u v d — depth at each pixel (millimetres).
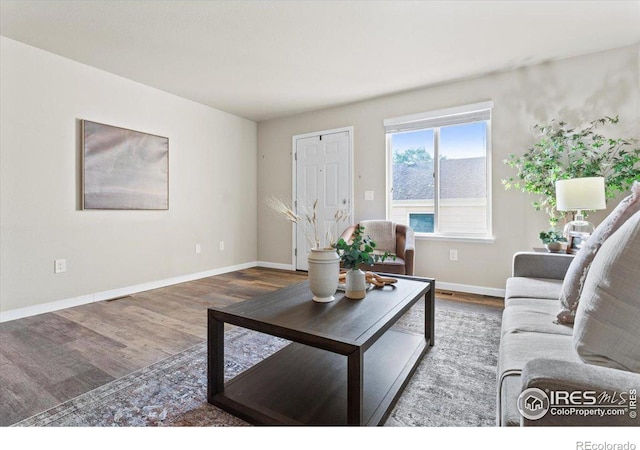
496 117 3369
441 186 3770
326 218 4512
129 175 3512
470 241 3545
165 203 3885
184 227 4129
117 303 3172
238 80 3541
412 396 1578
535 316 1439
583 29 2557
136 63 3131
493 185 3406
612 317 838
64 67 3006
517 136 3273
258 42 2744
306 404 1444
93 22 2449
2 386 1681
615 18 2404
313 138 4625
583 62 2984
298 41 2730
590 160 2881
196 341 2254
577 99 3012
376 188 4121
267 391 1547
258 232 5219
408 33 2609
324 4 2252
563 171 2959
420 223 3914
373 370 1735
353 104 4277
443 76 3426
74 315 2807
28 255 2801
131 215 3568
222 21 2443
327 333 1294
